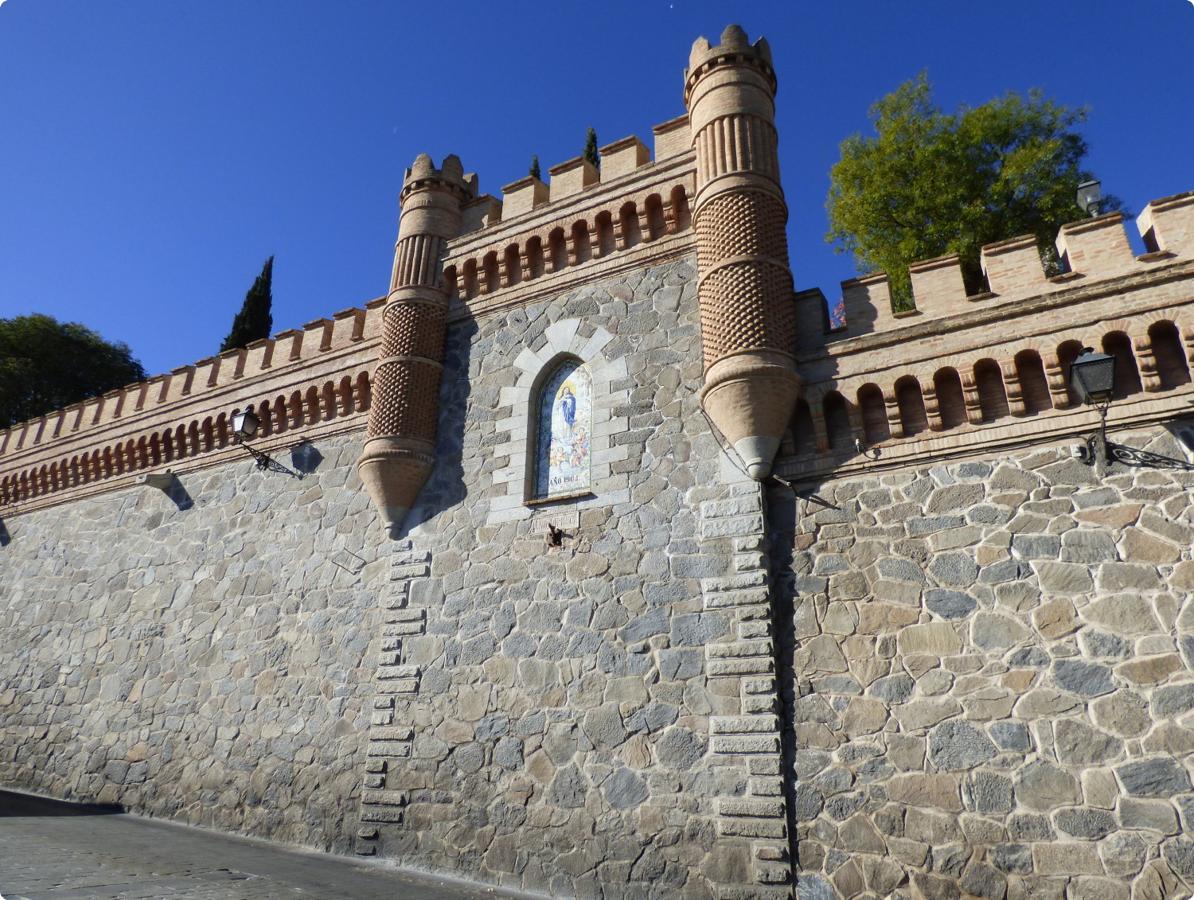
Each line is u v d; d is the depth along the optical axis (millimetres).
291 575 16578
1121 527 9734
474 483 14680
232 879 10242
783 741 10461
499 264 16250
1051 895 8672
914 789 9641
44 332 38938
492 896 10805
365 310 18312
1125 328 10336
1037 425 10594
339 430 17500
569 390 14578
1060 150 21578
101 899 8430
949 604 10297
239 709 15852
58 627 20547
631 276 14461
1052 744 9203
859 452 11609
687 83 14664
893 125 23078
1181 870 8234
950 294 11789
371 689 14227
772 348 11938
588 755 11539
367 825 12891
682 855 10359
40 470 23406
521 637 12883
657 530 12328
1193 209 10539
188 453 20281
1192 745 8586
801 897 9672
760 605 11047
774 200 13133
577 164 16000
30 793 18125
